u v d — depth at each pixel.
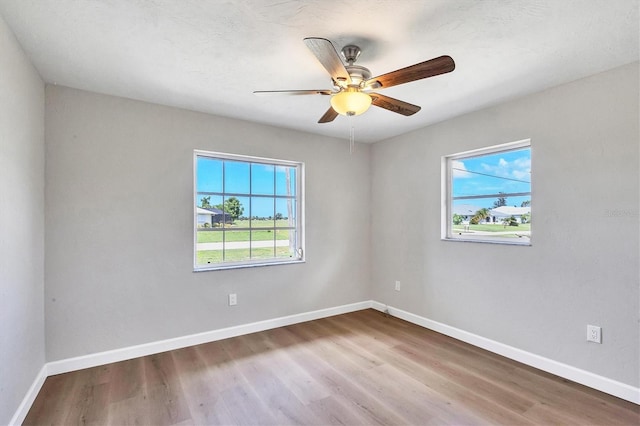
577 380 2.35
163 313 2.89
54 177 2.44
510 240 2.87
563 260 2.43
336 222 4.02
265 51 2.00
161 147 2.88
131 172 2.75
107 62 2.12
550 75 2.30
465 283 3.14
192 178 3.03
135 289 2.76
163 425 1.89
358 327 3.54
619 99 2.16
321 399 2.15
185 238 2.99
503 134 2.82
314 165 3.84
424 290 3.57
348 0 1.52
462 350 2.93
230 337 3.23
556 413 1.98
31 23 1.69
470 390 2.25
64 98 2.48
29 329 2.06
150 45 1.92
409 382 2.37
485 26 1.73
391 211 4.00
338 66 1.68
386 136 3.97
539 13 1.61
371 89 1.98
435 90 2.57
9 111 1.75
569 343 2.40
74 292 2.52
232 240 3.37
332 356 2.80
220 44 1.91
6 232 1.70
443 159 3.38
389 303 4.04
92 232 2.59
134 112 2.76
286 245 3.74
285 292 3.61
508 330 2.78
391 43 1.90
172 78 2.37
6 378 1.69
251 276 3.37
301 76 2.35
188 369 2.56
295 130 3.68
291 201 3.78
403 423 1.90
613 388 2.17
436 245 3.44
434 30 1.77
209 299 3.12
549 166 2.51
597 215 2.26
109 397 2.16
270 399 2.15
